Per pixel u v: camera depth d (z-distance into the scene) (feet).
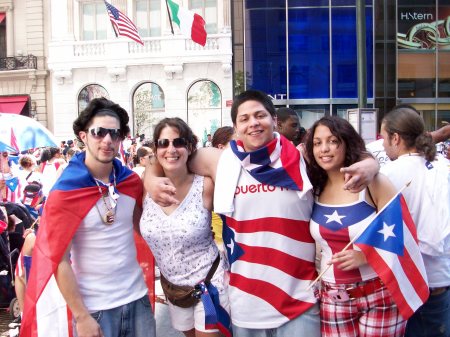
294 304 9.00
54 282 8.87
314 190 9.20
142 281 9.81
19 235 18.28
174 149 9.37
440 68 70.85
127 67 71.92
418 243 9.49
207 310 9.51
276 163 8.92
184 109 71.36
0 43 76.79
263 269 8.97
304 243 9.09
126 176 9.51
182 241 9.61
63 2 72.49
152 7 71.10
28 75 74.33
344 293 8.73
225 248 9.66
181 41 69.77
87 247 8.94
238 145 9.24
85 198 8.76
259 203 8.92
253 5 68.74
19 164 26.94
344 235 8.71
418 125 9.93
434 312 10.01
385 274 8.42
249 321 9.11
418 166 9.84
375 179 8.71
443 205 9.66
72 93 73.51
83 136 9.23
